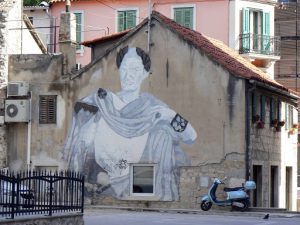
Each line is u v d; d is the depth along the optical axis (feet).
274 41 148.56
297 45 182.29
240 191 103.04
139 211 106.01
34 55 118.32
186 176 108.58
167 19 111.96
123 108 113.09
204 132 108.06
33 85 118.11
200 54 108.78
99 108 114.62
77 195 70.23
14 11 125.59
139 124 112.06
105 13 157.28
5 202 59.62
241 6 146.92
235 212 100.48
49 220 63.52
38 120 117.60
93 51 126.93
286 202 130.72
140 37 112.47
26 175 76.28
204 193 107.34
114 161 113.19
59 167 116.26
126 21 155.43
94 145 114.52
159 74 111.14
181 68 109.81
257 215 97.55
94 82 115.14
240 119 106.32
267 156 115.65
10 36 123.54
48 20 165.17
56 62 117.50
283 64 182.91
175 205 108.88
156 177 110.42
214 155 107.34
